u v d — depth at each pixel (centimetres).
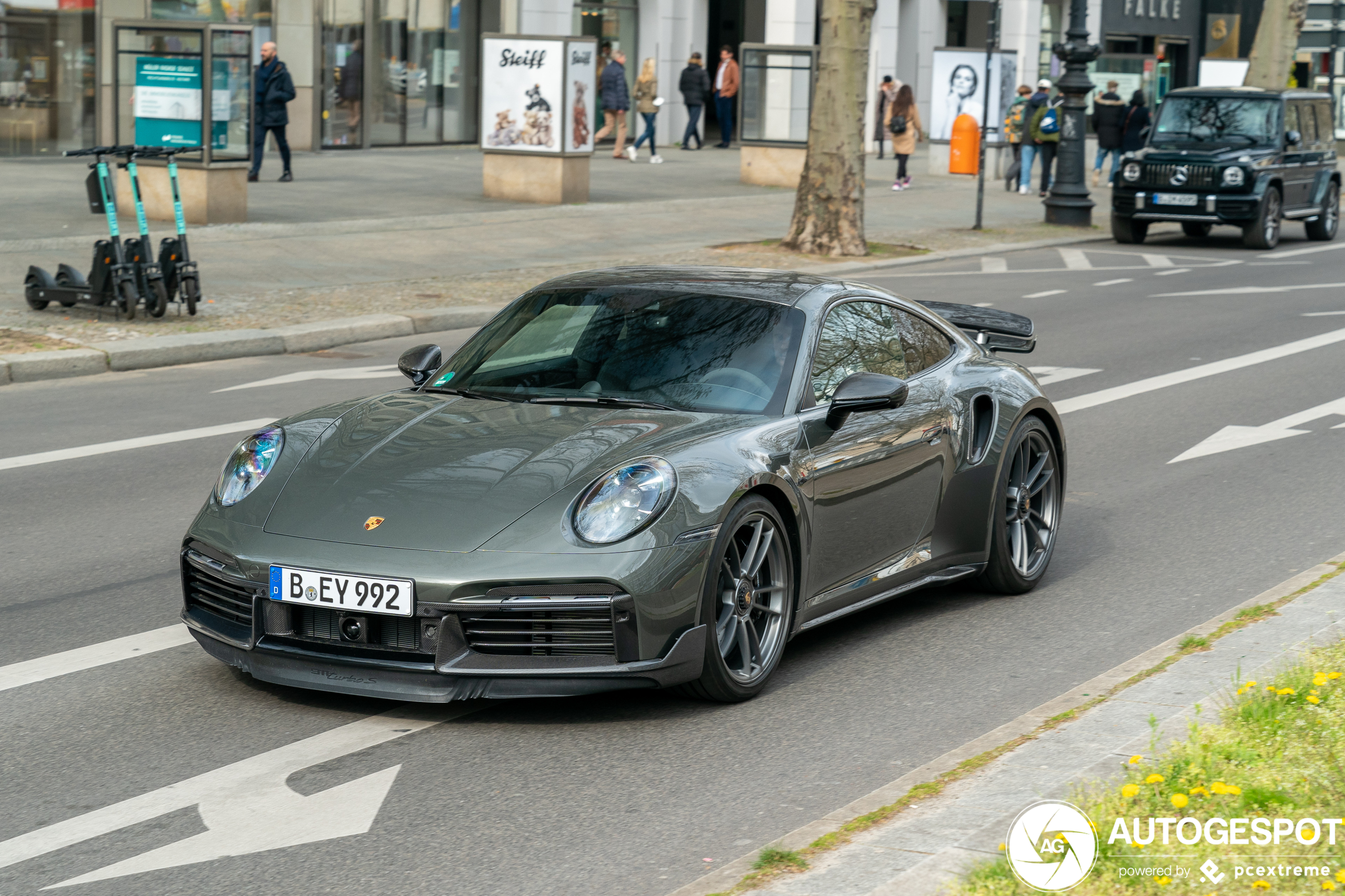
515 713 489
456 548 454
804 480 518
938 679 536
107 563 678
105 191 1327
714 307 571
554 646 459
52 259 1600
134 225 1839
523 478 479
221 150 1884
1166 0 5134
